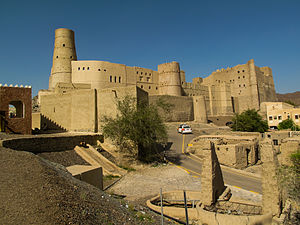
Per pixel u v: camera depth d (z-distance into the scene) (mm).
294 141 22031
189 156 23906
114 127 20297
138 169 18844
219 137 26828
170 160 22422
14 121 21734
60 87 38312
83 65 48594
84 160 17250
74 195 7707
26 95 22719
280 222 7812
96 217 6914
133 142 21062
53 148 17141
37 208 6230
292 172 9578
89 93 24734
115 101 23469
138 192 13195
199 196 11453
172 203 11727
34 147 15648
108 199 9148
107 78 50531
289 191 9531
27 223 5602
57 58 48250
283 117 46875
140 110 21344
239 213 8992
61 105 26953
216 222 8219
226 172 18578
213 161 9570
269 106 50219
